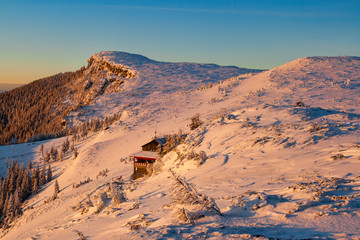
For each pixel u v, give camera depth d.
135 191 24.72
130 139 105.62
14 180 108.94
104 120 192.12
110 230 11.07
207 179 18.66
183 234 6.48
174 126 105.94
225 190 13.98
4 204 87.31
